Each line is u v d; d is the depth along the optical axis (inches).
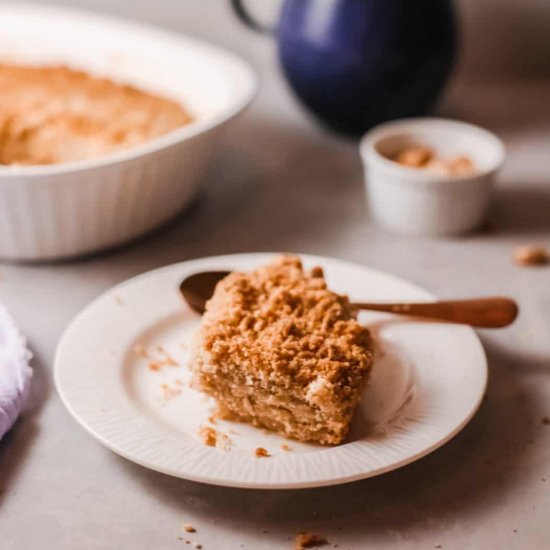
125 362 28.8
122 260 33.0
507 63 42.8
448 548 25.5
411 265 33.0
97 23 39.1
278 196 36.0
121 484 26.7
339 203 35.8
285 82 38.9
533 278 32.5
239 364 26.9
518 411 28.3
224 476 25.6
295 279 29.0
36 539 25.6
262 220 34.9
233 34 42.7
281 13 38.0
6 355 28.7
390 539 25.7
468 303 29.7
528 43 42.3
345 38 36.6
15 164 34.2
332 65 37.0
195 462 26.0
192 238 34.0
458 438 27.7
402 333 29.5
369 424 27.5
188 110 37.4
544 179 36.9
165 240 33.9
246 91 34.7
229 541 25.7
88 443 27.6
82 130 34.9
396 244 33.9
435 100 38.7
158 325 29.9
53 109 35.8
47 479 26.8
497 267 32.9
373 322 29.9
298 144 38.9
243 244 33.8
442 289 32.0
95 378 28.1
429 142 35.8
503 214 35.2
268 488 25.7
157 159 31.7
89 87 37.1
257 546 25.6
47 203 31.1
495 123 40.3
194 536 25.7
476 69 42.9
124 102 36.5
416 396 27.7
